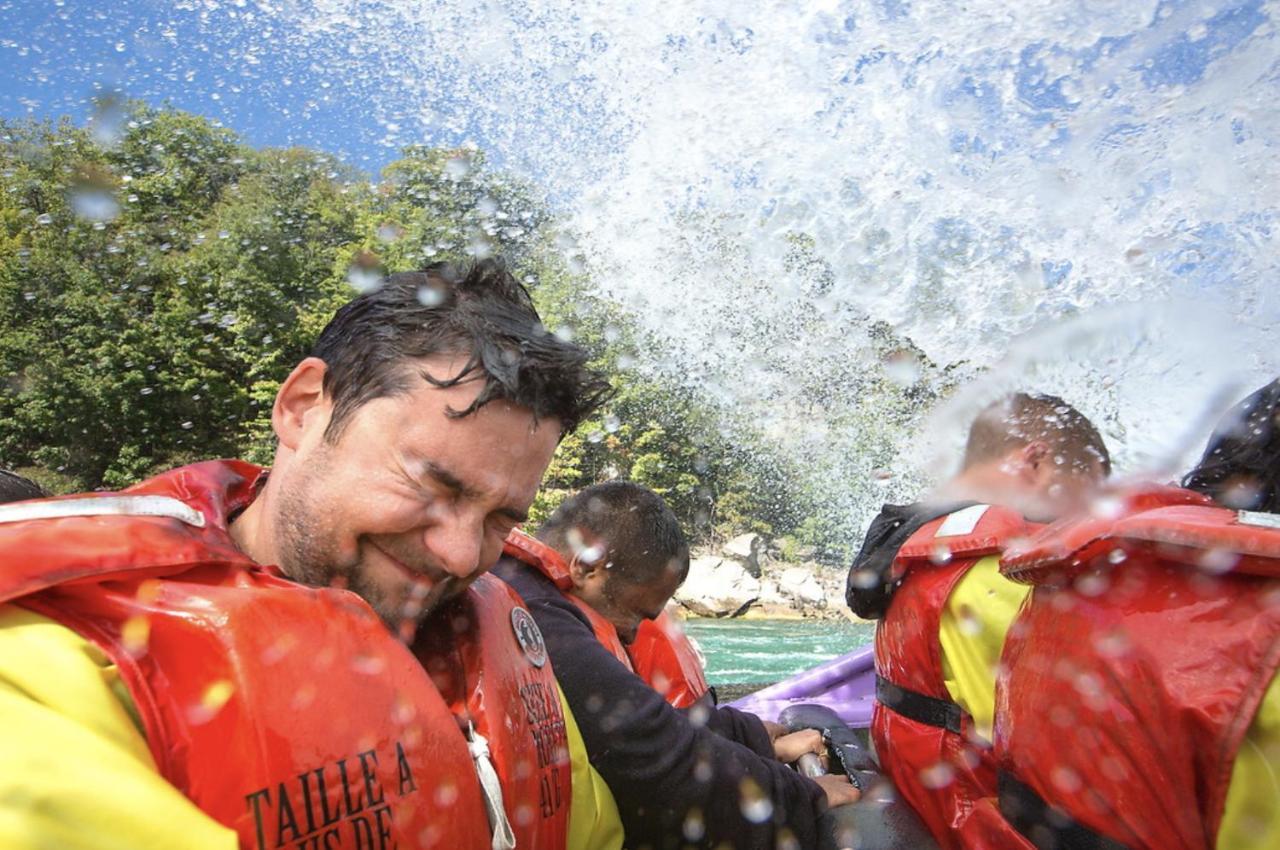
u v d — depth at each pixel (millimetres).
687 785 1168
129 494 780
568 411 801
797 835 1256
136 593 696
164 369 19188
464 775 812
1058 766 950
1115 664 872
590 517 1566
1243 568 806
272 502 814
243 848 671
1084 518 961
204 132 18812
